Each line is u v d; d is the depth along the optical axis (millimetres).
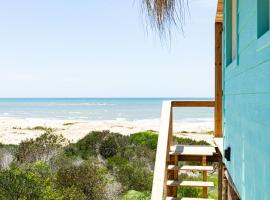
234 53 5043
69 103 163625
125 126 45156
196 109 113125
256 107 2789
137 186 11297
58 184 9250
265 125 2455
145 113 87500
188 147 7715
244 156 3438
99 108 113125
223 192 6414
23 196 7449
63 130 37938
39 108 117938
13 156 13477
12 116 80312
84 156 16672
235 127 4172
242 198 3570
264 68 2479
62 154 13758
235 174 4172
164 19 2504
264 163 2496
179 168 6469
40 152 13266
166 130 5816
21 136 32844
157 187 4234
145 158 16172
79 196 8430
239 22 3754
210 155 6906
